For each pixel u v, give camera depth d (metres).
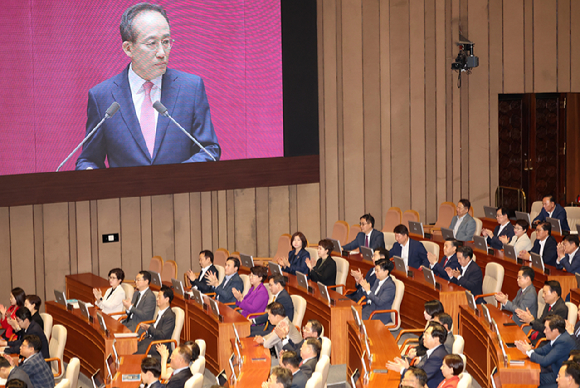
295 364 6.70
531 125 17.39
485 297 9.92
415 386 5.72
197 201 13.87
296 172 14.47
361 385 6.73
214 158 13.54
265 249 14.59
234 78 13.61
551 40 17.02
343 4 15.23
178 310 9.03
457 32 16.39
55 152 12.20
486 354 8.05
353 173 15.55
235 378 7.00
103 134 12.55
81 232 12.83
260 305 9.80
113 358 7.97
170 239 13.65
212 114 13.46
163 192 13.10
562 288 9.96
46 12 11.96
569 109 17.72
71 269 12.78
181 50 13.09
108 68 12.52
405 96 15.93
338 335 9.35
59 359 8.48
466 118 16.69
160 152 13.04
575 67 17.23
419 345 7.50
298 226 14.90
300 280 10.27
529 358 7.21
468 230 13.07
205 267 10.99
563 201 17.89
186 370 7.00
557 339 7.07
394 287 9.69
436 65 16.20
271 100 14.03
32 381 7.55
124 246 13.21
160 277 11.41
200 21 13.20
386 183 15.88
